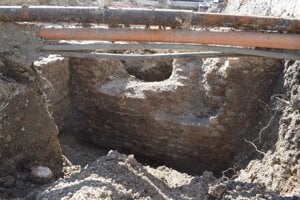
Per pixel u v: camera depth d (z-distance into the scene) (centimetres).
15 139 253
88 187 209
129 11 224
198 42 228
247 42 225
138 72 402
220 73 327
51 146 281
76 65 366
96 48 235
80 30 232
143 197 216
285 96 293
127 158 248
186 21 223
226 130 332
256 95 319
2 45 243
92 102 374
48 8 229
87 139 400
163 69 396
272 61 309
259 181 272
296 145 261
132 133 368
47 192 212
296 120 271
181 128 342
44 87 300
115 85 365
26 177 258
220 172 348
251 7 368
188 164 358
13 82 248
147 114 352
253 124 325
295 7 294
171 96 346
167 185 254
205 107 345
